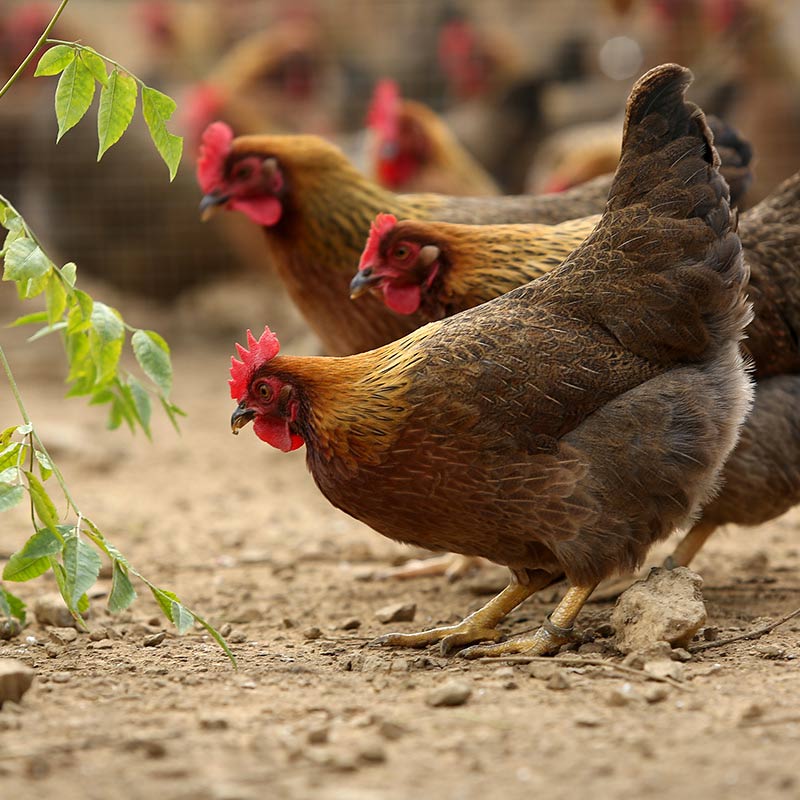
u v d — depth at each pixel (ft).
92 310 37.19
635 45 117.80
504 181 117.91
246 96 116.78
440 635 39.63
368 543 58.85
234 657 38.45
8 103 118.73
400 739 29.27
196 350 110.52
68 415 88.94
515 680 34.60
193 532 61.26
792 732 29.14
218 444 82.58
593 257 37.55
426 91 132.36
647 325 36.60
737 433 38.01
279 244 53.72
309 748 28.50
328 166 52.39
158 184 112.98
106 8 177.47
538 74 120.67
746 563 50.72
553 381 35.81
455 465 35.73
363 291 45.37
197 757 28.17
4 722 30.45
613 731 29.53
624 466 35.88
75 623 42.22
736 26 98.68
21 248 35.88
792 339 45.47
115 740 29.30
